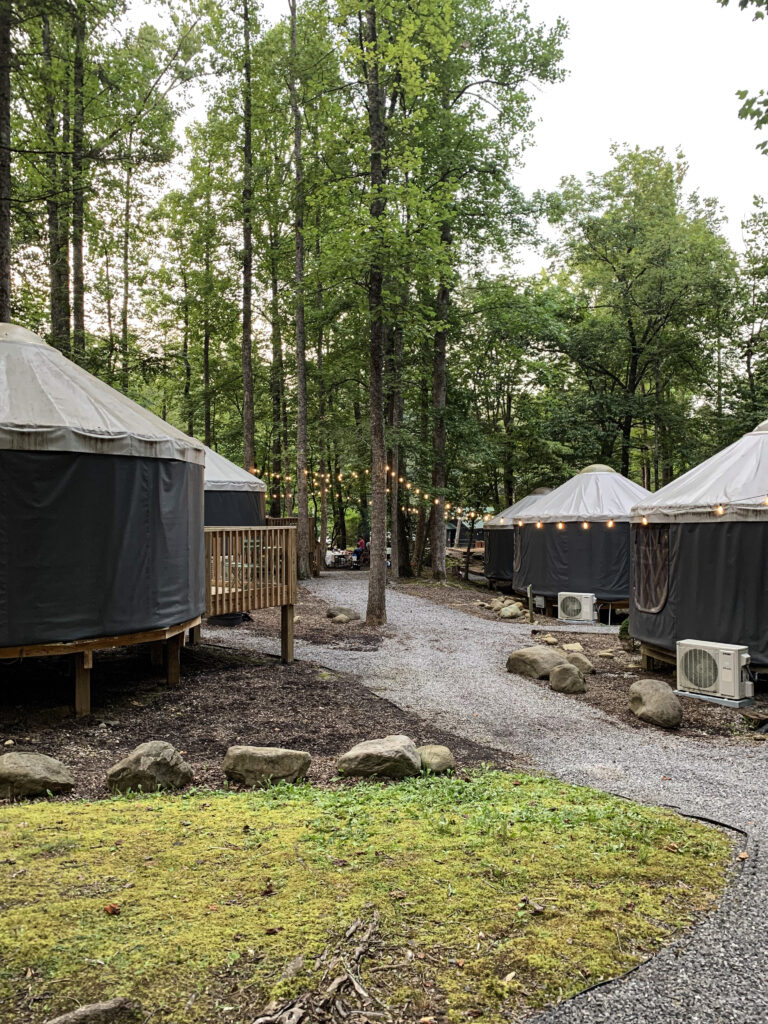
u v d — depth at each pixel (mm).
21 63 8391
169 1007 1989
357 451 20391
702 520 8305
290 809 3934
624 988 2270
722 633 8070
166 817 3684
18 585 5734
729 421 21375
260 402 25344
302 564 19406
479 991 2189
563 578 15641
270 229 20703
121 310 22516
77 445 6008
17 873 2814
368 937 2410
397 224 11094
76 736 5566
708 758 5844
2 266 8039
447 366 21906
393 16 10992
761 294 20703
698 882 3102
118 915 2488
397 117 11688
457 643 11078
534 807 4129
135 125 13938
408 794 4375
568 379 24219
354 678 8469
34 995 2002
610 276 22453
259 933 2402
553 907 2754
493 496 23500
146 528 6598
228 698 6992
